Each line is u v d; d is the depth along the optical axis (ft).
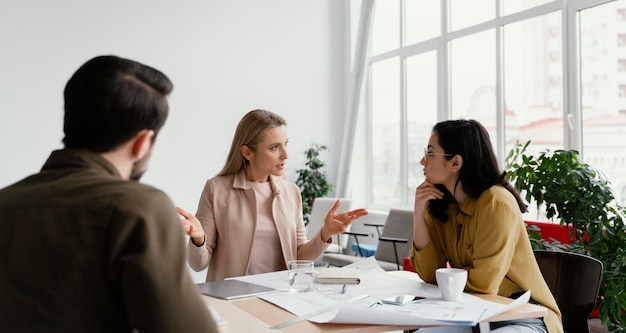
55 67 18.83
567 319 6.82
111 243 2.62
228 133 21.59
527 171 10.48
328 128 23.77
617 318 9.16
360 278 6.34
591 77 13.92
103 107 2.91
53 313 2.65
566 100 14.51
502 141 16.94
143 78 3.06
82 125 2.95
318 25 23.59
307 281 5.88
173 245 2.75
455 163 6.49
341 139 24.04
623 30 13.01
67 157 2.97
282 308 5.13
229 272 7.47
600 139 13.67
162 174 20.39
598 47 13.69
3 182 18.13
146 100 3.02
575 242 10.22
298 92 23.12
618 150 13.17
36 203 2.75
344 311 4.43
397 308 5.02
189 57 20.94
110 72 2.97
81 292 2.63
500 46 16.94
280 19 22.74
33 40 18.52
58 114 18.85
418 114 20.83
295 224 7.93
